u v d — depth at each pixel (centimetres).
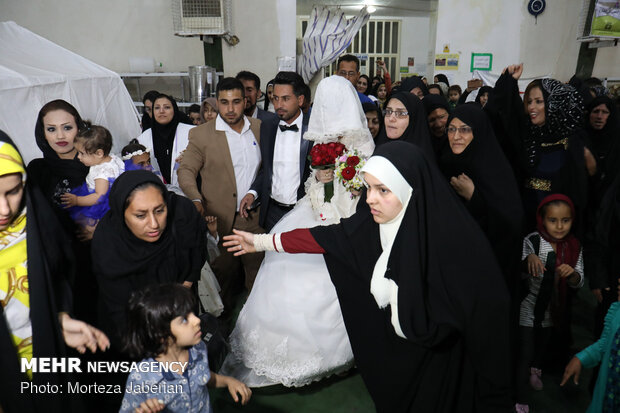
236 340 218
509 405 159
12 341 132
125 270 159
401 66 1317
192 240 177
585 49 717
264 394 219
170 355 138
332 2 996
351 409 209
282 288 209
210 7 557
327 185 227
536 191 263
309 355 204
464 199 232
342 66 436
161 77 681
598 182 275
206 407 156
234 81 281
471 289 147
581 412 206
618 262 208
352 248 175
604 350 156
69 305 150
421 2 987
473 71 758
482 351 152
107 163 221
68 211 207
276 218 284
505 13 739
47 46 413
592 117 343
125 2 651
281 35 607
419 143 240
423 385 163
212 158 286
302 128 275
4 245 131
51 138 217
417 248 148
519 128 270
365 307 181
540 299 217
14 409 135
